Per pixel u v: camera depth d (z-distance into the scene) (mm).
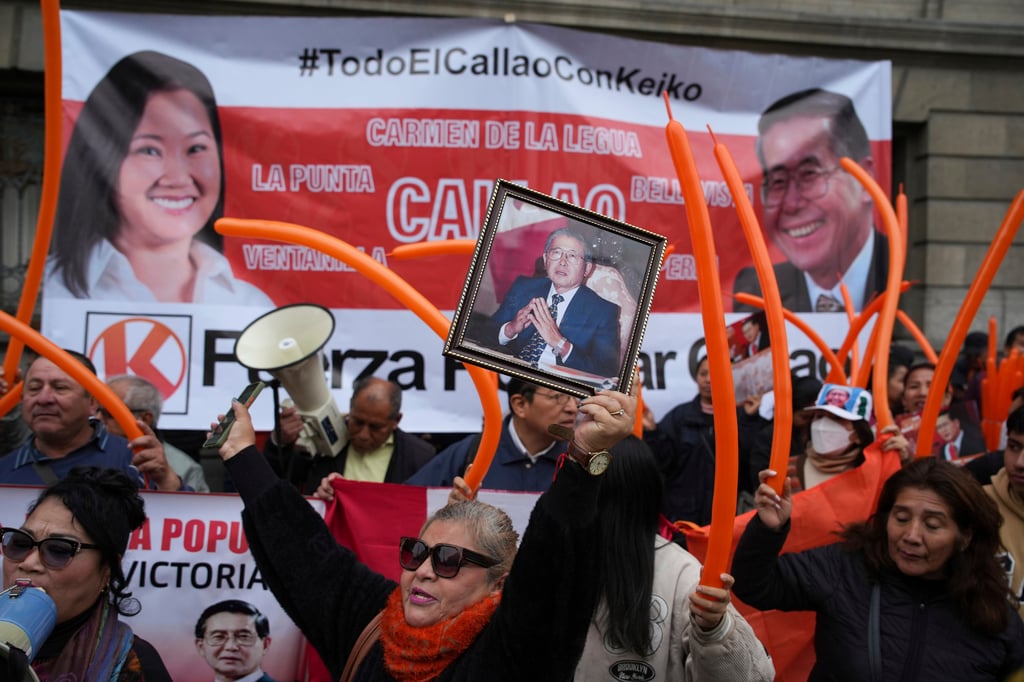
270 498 2029
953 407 5656
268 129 5020
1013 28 8070
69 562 2145
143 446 3049
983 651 2408
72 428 3473
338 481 3158
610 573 2107
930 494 2434
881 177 5668
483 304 1729
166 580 2963
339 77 5074
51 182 2840
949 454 5004
